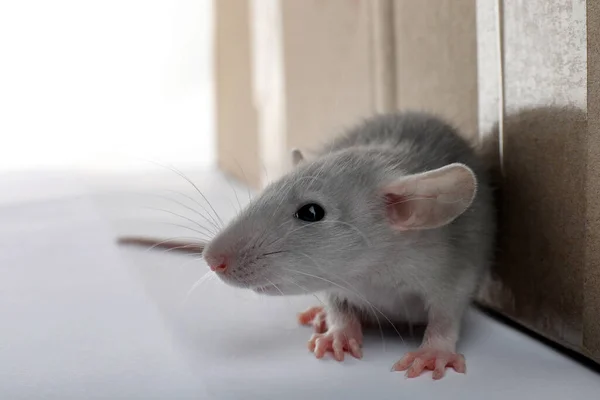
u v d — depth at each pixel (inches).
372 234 8.6
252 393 7.9
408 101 11.9
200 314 9.7
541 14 8.9
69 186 19.5
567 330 8.8
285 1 16.2
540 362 8.5
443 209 8.5
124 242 12.7
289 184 8.7
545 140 9.0
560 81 8.7
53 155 27.9
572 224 8.7
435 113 10.7
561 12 8.6
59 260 11.9
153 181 20.2
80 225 14.1
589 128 8.4
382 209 8.7
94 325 9.3
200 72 27.4
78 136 28.0
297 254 8.4
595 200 8.4
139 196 17.4
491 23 9.7
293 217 8.5
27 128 27.8
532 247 9.2
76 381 8.1
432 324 8.8
